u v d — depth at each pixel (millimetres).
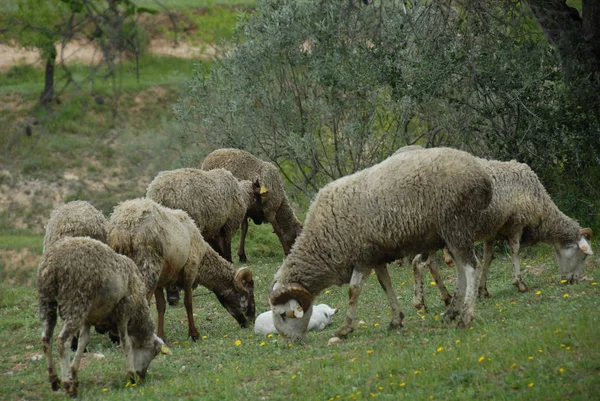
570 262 14195
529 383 8305
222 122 23125
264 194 19656
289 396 9023
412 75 18781
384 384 8977
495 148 19281
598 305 11328
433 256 13352
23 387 10766
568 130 18859
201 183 16844
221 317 15641
